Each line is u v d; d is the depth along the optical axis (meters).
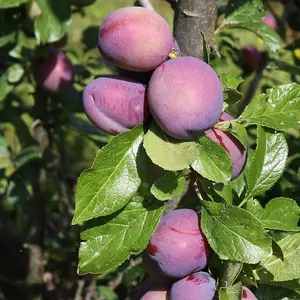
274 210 0.48
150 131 0.43
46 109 0.83
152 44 0.42
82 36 0.88
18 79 0.77
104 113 0.43
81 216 0.43
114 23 0.42
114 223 0.45
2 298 1.00
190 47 0.50
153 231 0.44
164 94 0.41
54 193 0.95
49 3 0.64
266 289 0.48
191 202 0.52
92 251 0.45
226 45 0.80
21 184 0.84
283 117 0.48
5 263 1.03
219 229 0.43
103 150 0.43
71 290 0.91
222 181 0.43
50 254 0.91
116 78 0.44
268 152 0.49
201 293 0.44
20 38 0.75
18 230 1.05
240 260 0.42
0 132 0.97
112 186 0.43
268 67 0.75
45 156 0.85
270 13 0.81
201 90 0.41
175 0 0.53
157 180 0.43
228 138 0.45
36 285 0.91
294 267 0.46
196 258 0.44
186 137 0.42
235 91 0.44
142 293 0.48
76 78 0.87
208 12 0.49
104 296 0.80
